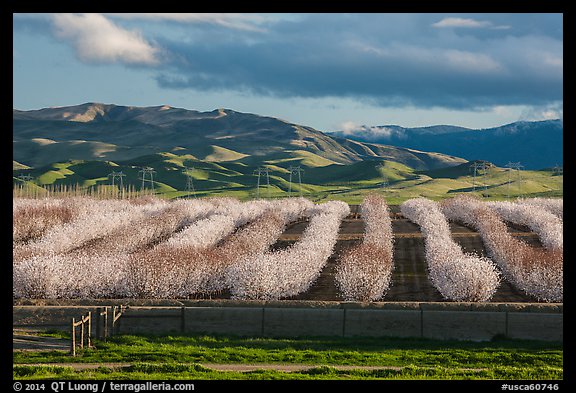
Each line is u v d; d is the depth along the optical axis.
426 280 61.50
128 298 50.66
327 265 68.56
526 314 41.72
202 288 53.94
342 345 38.84
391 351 37.09
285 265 52.75
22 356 34.38
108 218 89.44
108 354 35.16
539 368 32.16
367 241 73.38
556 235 75.88
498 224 87.19
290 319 42.47
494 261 70.19
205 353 35.53
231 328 42.28
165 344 38.25
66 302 46.34
